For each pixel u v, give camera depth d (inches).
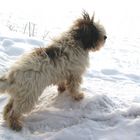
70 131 73.0
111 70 119.3
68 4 266.1
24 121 78.6
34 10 229.3
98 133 73.2
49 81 75.6
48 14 221.0
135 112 78.4
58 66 76.1
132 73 119.2
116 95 92.8
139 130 72.5
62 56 77.2
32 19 199.9
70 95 84.0
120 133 72.6
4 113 77.9
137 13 257.8
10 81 74.0
